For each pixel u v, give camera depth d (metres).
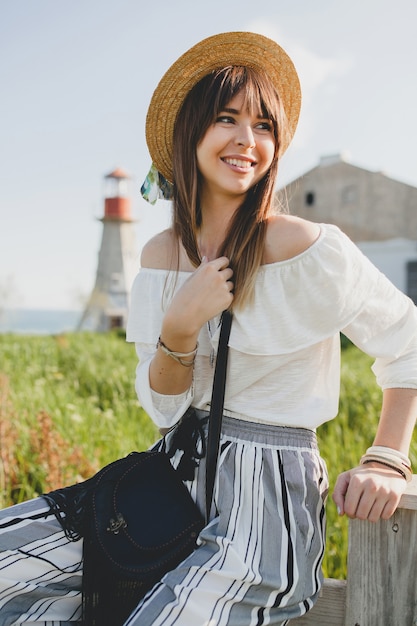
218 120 1.69
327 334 1.61
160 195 2.05
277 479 1.56
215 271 1.56
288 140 1.93
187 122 1.76
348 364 8.36
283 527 1.52
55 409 4.70
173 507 1.58
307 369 1.64
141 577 1.51
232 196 1.75
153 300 1.83
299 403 1.63
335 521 2.83
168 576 1.47
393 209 29.64
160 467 1.68
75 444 3.73
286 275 1.59
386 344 1.64
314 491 1.61
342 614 1.64
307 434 1.65
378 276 1.66
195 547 1.54
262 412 1.62
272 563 1.48
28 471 3.55
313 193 31.16
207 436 1.62
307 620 1.67
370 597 1.56
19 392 5.45
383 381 1.67
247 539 1.50
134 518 1.57
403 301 1.69
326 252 1.57
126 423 4.47
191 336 1.57
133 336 1.86
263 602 1.45
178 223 1.79
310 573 1.56
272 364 1.62
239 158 1.66
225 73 1.68
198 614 1.38
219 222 1.80
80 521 1.63
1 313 29.16
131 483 1.65
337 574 2.50
